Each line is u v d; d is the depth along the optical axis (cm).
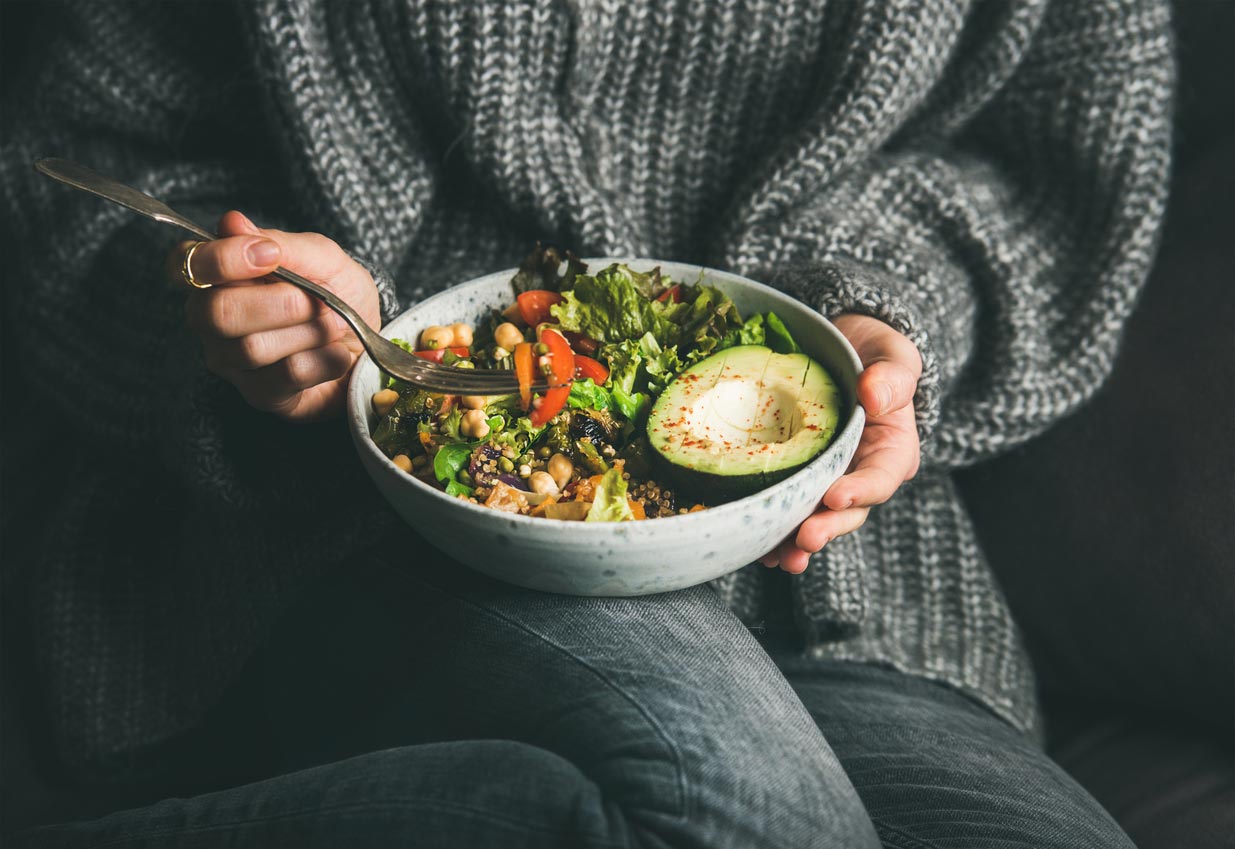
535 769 73
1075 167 120
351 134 110
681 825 69
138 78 116
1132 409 110
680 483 77
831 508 80
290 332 82
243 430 98
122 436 111
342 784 78
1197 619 102
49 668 115
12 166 119
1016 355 112
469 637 86
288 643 103
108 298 115
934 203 116
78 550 118
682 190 122
